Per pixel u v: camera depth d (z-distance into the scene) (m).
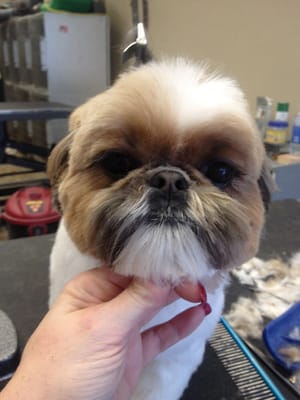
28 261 1.42
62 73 3.72
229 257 0.63
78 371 0.56
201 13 2.75
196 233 0.59
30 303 1.19
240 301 1.21
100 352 0.57
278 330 1.03
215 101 0.62
